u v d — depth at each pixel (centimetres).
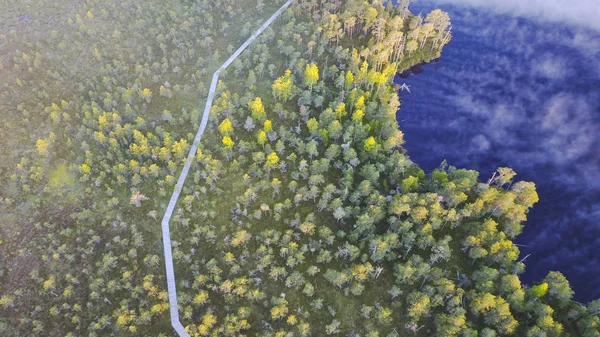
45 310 11550
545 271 12812
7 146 14625
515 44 19862
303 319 11225
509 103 17438
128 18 18838
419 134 16512
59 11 18838
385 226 12756
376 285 11800
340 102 15412
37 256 12450
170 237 12850
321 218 13100
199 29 18550
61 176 14075
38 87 16112
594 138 16175
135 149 13900
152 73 16988
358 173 14025
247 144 14362
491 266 11962
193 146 14925
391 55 18262
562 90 17838
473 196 13288
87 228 12938
